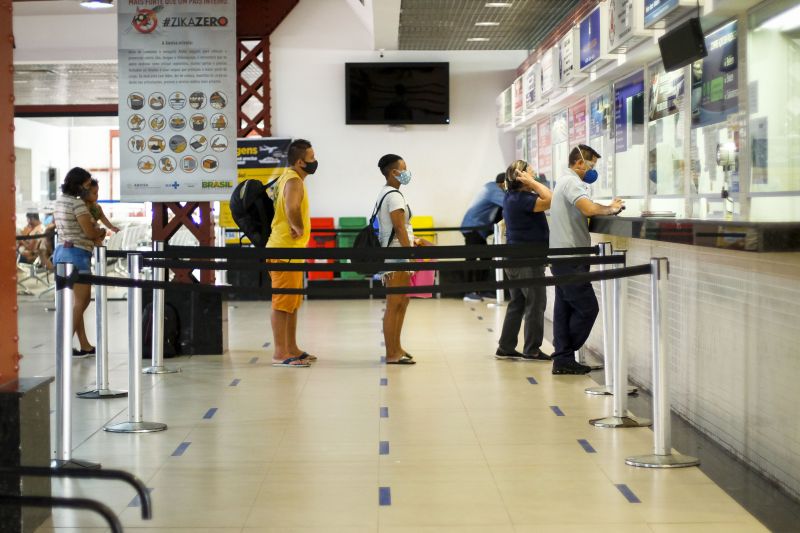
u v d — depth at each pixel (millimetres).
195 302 8297
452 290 5277
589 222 6801
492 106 14180
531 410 5852
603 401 6090
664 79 7141
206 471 4527
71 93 17125
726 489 4125
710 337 5043
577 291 6809
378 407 6004
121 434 5305
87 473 2307
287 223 7504
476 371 7309
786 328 4004
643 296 6492
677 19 6047
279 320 7688
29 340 9461
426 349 8539
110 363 7926
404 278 7570
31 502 2145
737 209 5684
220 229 12945
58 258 8234
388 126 14102
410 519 3771
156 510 3926
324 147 14078
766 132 5340
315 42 13953
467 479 4340
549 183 11609
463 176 14188
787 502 3918
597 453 4781
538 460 4660
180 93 8227
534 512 3836
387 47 13500
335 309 12266
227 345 8594
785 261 3994
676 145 6914
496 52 14125
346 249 5676
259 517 3820
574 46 8562
